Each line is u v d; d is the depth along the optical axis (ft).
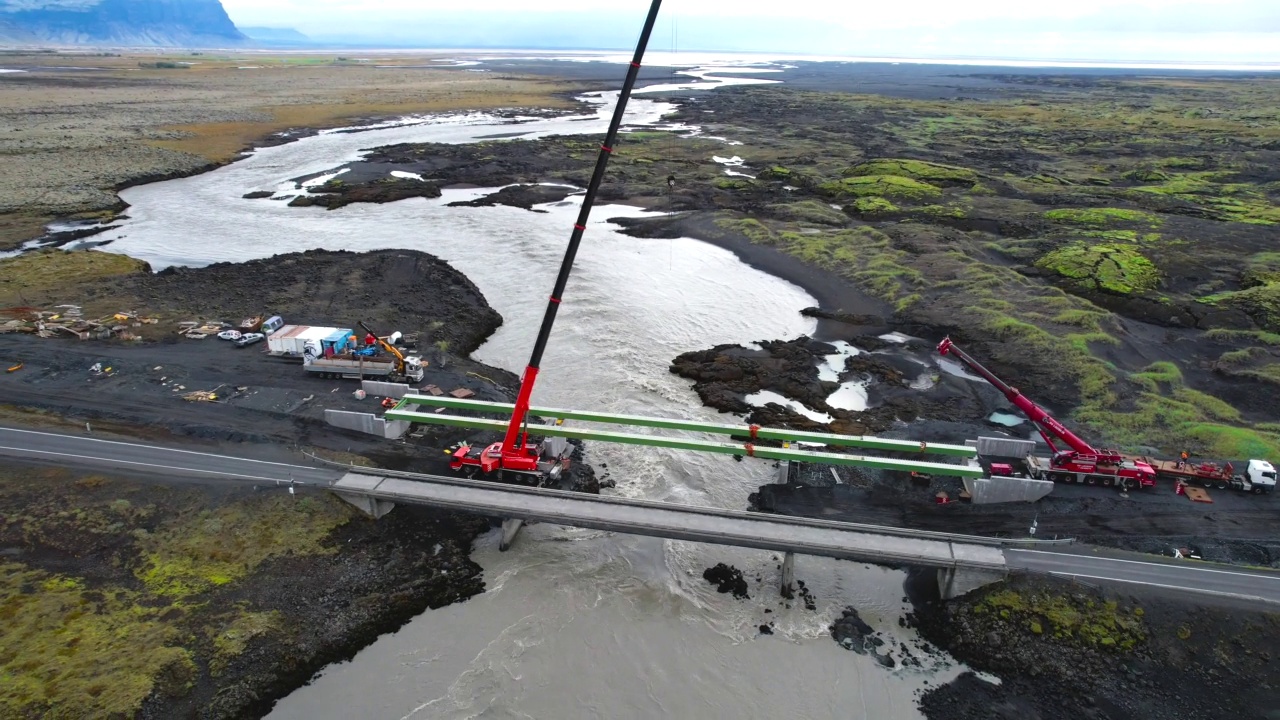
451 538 125.29
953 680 102.47
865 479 143.02
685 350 202.59
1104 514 129.59
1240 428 159.53
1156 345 203.82
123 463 133.90
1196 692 97.66
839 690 100.99
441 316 212.43
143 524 119.75
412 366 167.73
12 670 93.30
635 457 153.28
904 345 205.57
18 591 105.60
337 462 137.90
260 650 101.04
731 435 153.17
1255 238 290.35
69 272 236.84
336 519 124.98
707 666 104.68
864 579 121.60
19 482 126.93
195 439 143.95
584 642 107.86
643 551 126.82
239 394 161.99
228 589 109.91
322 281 234.58
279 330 184.75
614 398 176.45
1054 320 215.31
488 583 118.21
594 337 208.95
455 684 100.07
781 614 114.32
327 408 158.10
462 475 139.03
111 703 90.63
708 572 122.72
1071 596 108.88
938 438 156.56
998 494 133.80
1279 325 209.26
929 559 111.65
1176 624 104.68
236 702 94.38
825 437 141.08
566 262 125.80
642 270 261.44
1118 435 158.30
